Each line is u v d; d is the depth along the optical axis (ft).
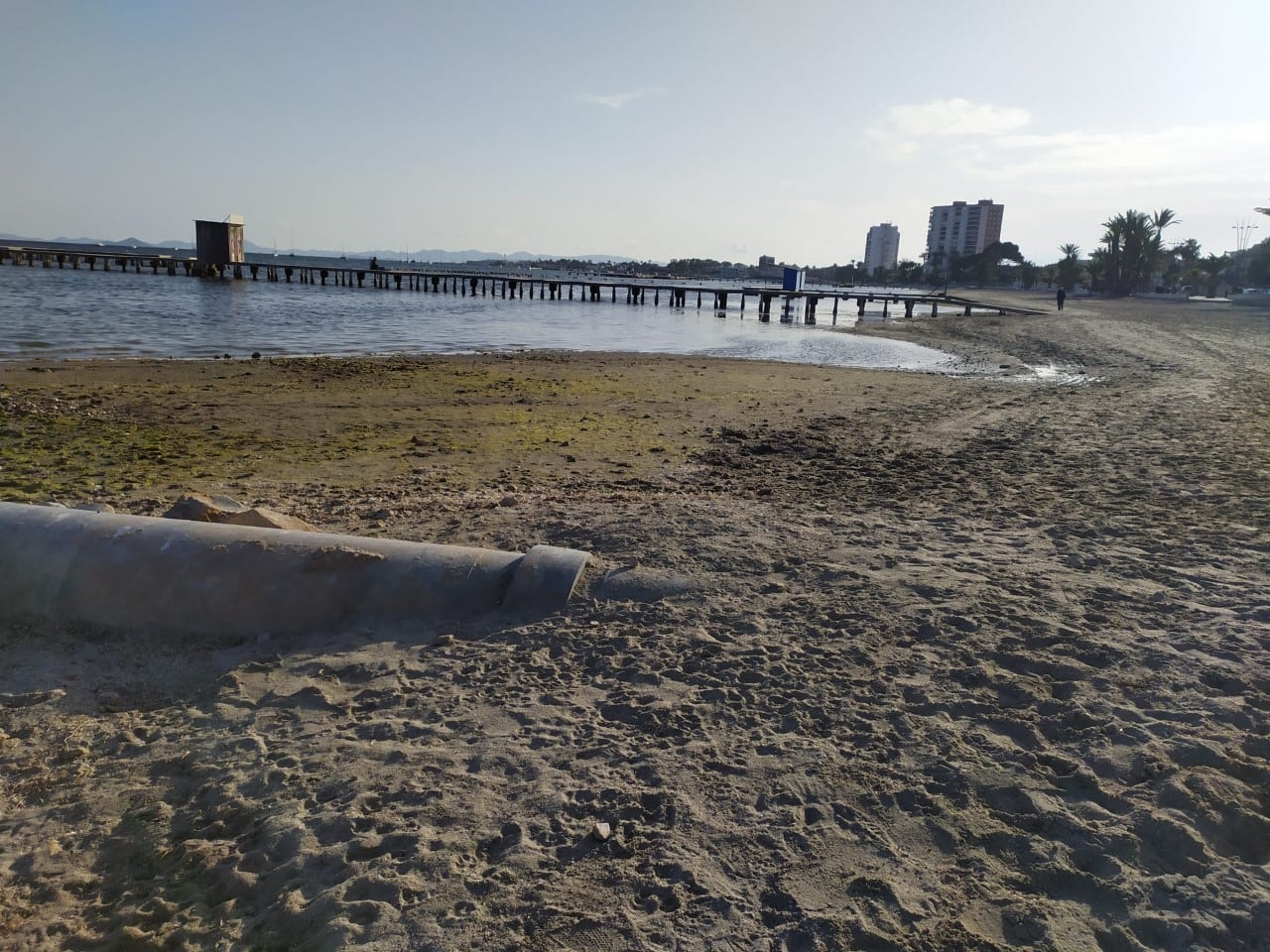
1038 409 47.91
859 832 10.10
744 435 38.78
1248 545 20.67
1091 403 50.39
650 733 12.34
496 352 76.74
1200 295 311.27
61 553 16.37
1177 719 12.34
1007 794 10.75
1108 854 9.61
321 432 37.45
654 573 17.53
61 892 9.83
